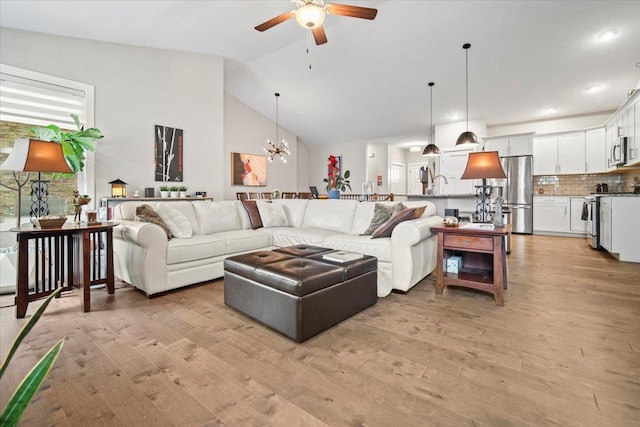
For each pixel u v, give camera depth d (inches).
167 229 116.0
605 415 46.8
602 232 176.9
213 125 215.5
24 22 135.6
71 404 50.2
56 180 153.1
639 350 66.1
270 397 51.9
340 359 63.8
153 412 48.4
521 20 152.6
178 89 197.8
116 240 117.4
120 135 172.2
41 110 147.9
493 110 251.6
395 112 273.7
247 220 156.6
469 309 91.4
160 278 103.7
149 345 70.0
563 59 177.3
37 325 81.2
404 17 162.7
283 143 290.8
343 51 199.6
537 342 70.2
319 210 153.9
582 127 253.4
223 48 197.6
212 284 118.9
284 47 202.4
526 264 147.9
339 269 80.8
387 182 376.8
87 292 91.3
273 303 76.6
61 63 152.8
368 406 49.5
